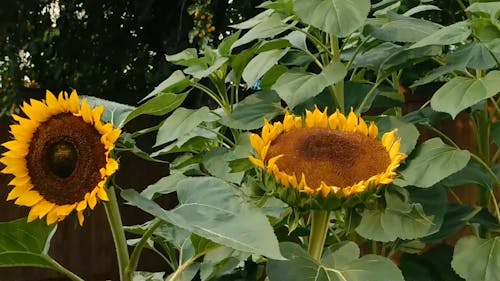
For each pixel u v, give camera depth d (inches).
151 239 79.5
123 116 63.7
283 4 78.4
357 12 68.3
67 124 53.4
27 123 53.8
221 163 74.1
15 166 53.2
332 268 59.2
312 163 54.5
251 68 79.7
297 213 54.1
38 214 52.6
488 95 66.5
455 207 78.0
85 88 204.2
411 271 76.8
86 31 202.1
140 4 196.7
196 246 61.5
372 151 55.9
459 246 70.6
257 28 77.3
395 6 89.7
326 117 60.2
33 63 201.2
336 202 53.1
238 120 76.4
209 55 83.3
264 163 55.2
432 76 72.7
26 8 198.8
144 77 204.5
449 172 67.3
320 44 78.7
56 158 52.6
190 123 72.9
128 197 53.3
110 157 53.3
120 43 203.0
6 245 55.7
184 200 55.7
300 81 71.3
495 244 70.2
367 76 127.1
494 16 71.1
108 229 197.0
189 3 187.9
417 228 67.4
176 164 85.7
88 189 52.7
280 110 77.5
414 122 80.4
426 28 75.9
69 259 193.8
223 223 53.2
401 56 77.0
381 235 67.5
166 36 197.9
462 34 68.6
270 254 51.1
